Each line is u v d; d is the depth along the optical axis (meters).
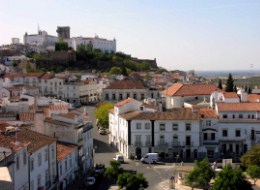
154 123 127.62
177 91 168.25
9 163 58.78
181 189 96.75
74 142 99.69
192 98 167.38
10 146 61.97
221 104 133.88
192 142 127.50
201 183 90.88
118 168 91.94
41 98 148.12
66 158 91.12
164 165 119.62
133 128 127.69
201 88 171.88
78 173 100.06
